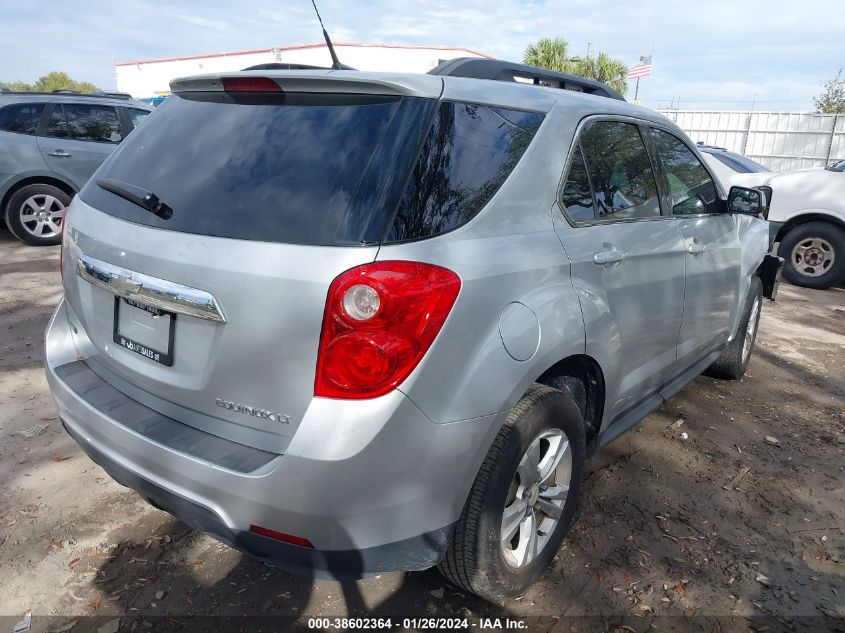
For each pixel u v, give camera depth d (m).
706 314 3.48
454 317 1.78
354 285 1.66
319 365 1.68
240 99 2.17
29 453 3.16
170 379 1.96
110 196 2.25
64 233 2.42
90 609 2.22
